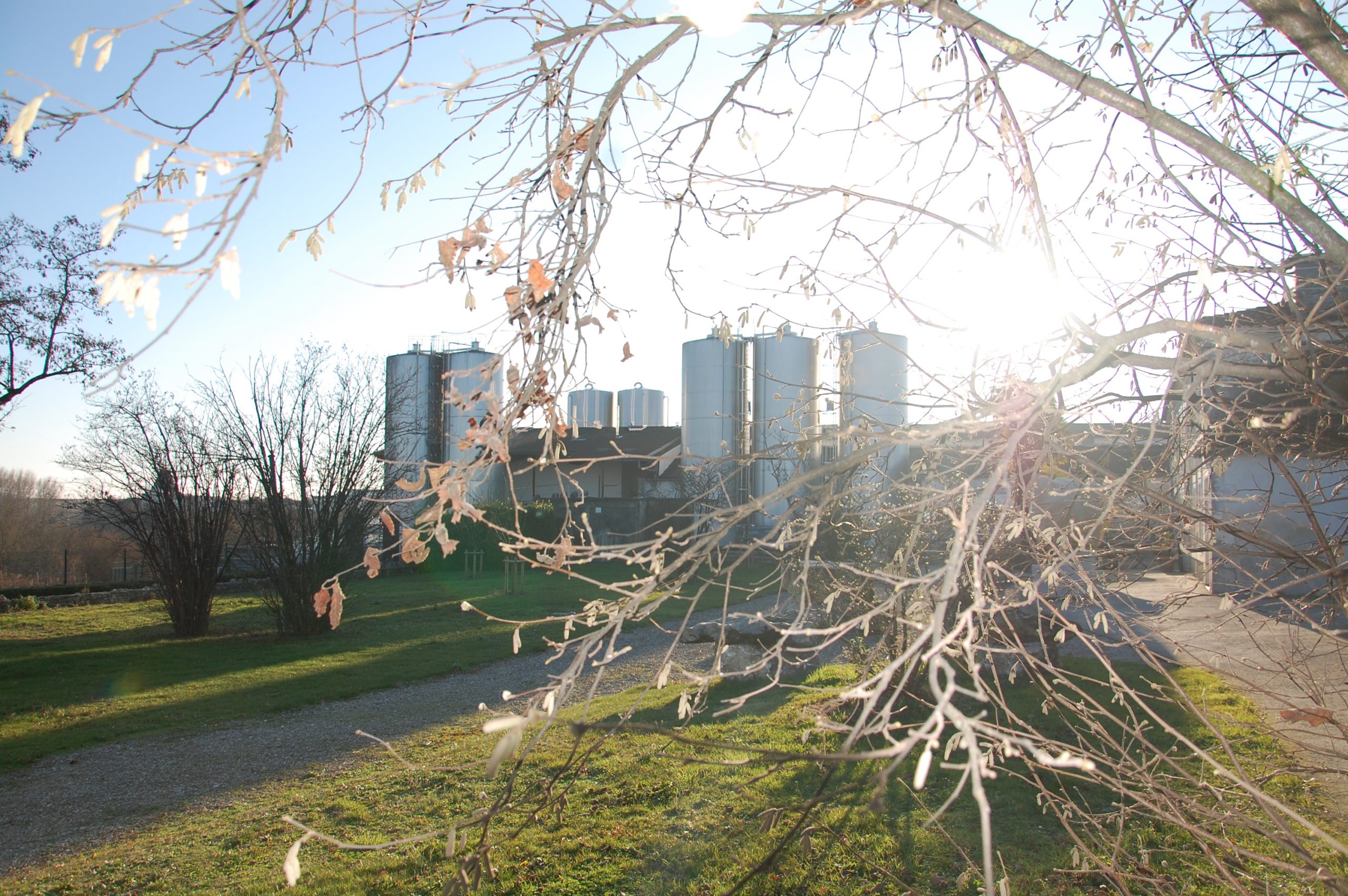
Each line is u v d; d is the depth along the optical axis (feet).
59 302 55.36
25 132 3.80
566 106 7.82
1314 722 8.29
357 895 16.26
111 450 55.31
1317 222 6.88
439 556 92.79
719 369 99.96
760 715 25.98
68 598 73.82
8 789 24.89
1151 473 8.61
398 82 6.13
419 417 65.67
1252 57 9.25
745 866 16.28
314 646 49.67
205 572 55.36
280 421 53.36
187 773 25.99
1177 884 11.66
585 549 5.72
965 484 6.47
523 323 6.30
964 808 18.04
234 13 6.97
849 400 10.34
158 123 7.14
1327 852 13.44
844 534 14.32
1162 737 19.94
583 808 19.69
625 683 34.22
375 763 25.88
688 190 9.11
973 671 4.34
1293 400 8.73
